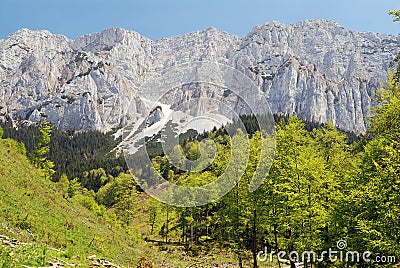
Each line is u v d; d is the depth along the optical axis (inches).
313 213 968.3
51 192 1062.4
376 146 924.6
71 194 1989.4
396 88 1141.7
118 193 2539.4
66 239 786.8
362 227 739.4
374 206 780.0
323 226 967.6
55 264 458.6
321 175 1048.2
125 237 1168.2
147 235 2217.0
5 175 894.4
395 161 738.2
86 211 1179.9
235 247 1359.5
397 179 710.5
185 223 1878.7
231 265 1389.0
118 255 894.4
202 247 1686.8
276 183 1063.0
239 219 1211.9
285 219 1051.9
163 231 2223.2
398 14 797.9
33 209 829.2
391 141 864.3
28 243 590.9
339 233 959.0
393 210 697.0
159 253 1273.4
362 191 815.7
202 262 1386.6
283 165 1083.3
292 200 996.6
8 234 617.6
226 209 1240.8
